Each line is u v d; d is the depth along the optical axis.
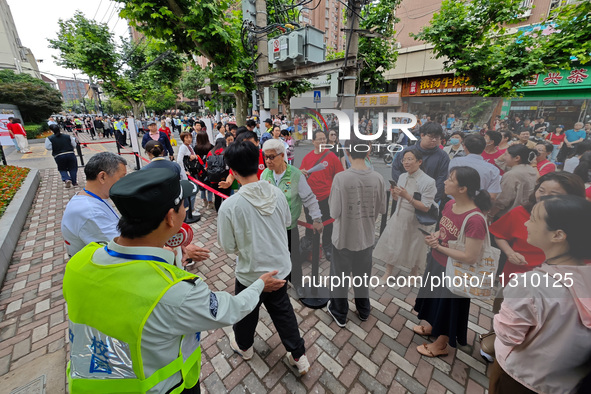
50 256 3.53
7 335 2.28
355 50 3.91
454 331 1.84
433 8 10.10
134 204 0.79
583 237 0.90
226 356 2.07
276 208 1.65
